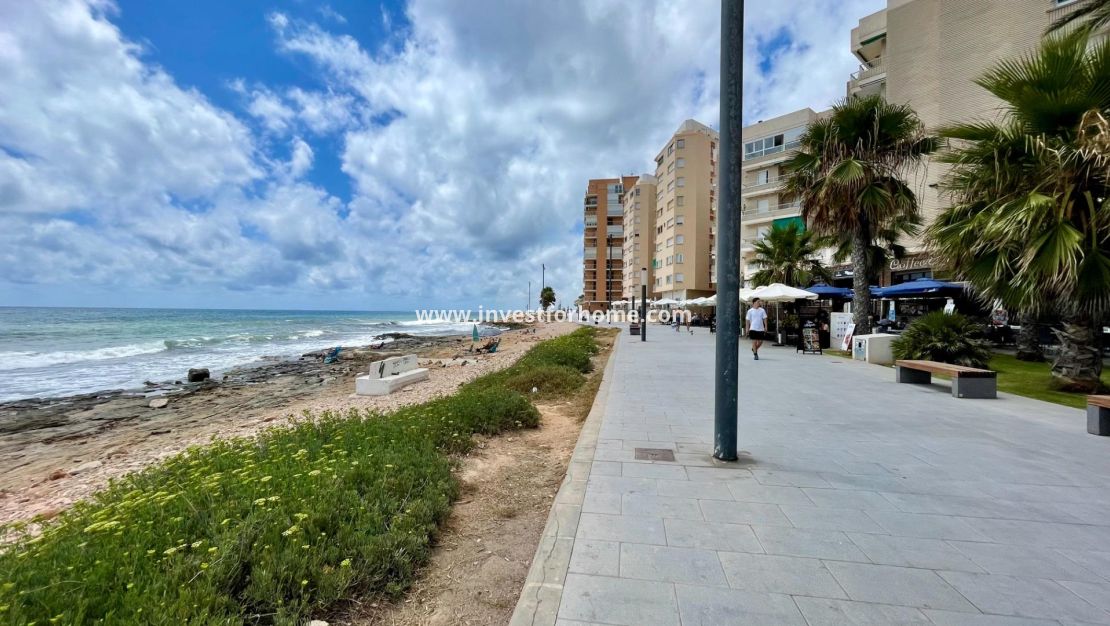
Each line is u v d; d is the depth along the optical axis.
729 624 2.13
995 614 2.21
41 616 1.86
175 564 2.26
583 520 3.22
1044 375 10.18
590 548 2.84
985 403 7.27
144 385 15.09
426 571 2.84
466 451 5.18
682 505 3.47
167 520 2.72
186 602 1.98
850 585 2.45
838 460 4.52
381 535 2.82
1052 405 7.11
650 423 6.05
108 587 2.09
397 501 3.37
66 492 5.58
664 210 58.25
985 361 9.91
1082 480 3.99
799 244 24.33
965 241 8.64
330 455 4.21
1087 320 8.17
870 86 28.47
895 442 5.14
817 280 25.95
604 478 4.04
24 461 7.42
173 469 4.26
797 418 6.27
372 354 24.47
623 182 82.81
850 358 13.67
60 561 2.22
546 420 6.87
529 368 10.84
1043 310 8.59
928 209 22.28
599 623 2.14
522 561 2.98
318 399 12.02
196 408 11.54
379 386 11.34
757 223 38.53
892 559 2.72
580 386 9.47
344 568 2.42
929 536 3.00
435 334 47.88
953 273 9.62
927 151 13.55
